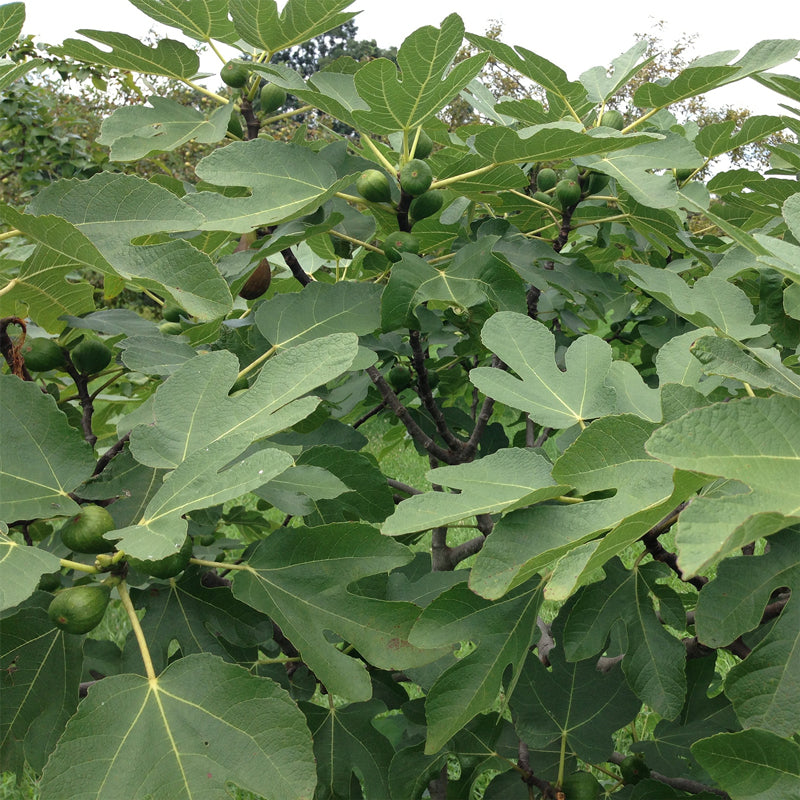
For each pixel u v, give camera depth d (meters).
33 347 2.16
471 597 1.53
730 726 2.34
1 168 8.53
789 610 1.36
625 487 1.35
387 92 2.03
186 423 1.62
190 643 1.87
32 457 1.61
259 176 2.07
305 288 2.21
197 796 1.32
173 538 1.33
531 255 2.64
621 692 2.22
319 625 1.61
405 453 7.94
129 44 2.35
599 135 2.10
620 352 3.48
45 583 2.04
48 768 1.31
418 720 2.17
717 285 2.01
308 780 1.33
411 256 2.19
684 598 2.67
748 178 2.79
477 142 2.12
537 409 1.64
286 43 2.33
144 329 2.25
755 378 1.40
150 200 1.69
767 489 1.00
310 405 1.47
